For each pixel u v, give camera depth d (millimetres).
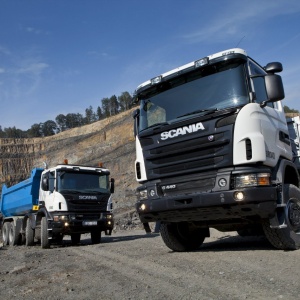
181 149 6121
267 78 5918
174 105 6543
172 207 6094
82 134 82938
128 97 119250
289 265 4840
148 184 6559
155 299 3850
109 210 14055
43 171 14148
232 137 5645
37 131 125188
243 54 6023
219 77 6199
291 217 5977
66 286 4898
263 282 4105
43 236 12820
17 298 4492
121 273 5492
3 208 17844
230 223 6520
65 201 13062
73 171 13609
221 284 4195
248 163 5543
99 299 4086
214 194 5652
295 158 7289
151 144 6547
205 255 6395
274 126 6199
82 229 13250
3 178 81812
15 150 85938
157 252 7660
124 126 71312
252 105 5746
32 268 6988
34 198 14469
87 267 6406
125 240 13617
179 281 4539
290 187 6117
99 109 127312
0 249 13234
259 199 5418
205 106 6160
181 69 6559
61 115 132375
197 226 7012
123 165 61500
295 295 3547
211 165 5809
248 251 6363
